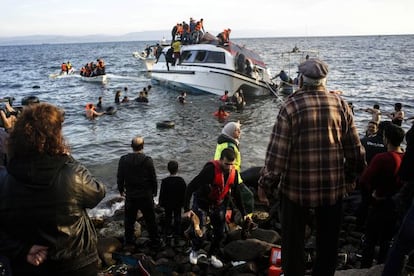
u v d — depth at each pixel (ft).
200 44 84.53
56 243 7.56
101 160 40.22
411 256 14.12
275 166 9.34
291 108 9.31
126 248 20.08
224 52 79.56
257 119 61.26
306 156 9.29
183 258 18.60
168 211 21.84
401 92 89.76
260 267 16.80
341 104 9.55
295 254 10.05
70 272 7.88
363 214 21.08
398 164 14.25
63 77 131.23
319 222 10.08
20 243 7.52
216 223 16.74
